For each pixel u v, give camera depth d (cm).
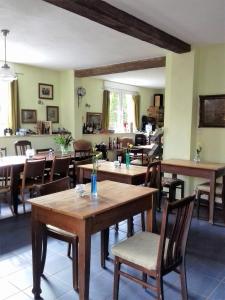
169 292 225
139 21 330
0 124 585
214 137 456
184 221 191
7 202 458
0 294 219
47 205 198
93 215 182
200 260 279
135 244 206
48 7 298
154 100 1016
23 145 546
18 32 381
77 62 579
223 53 437
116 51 485
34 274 213
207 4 288
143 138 865
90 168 391
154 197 241
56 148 657
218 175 388
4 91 585
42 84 648
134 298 217
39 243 213
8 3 288
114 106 864
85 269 183
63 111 692
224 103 442
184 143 469
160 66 528
